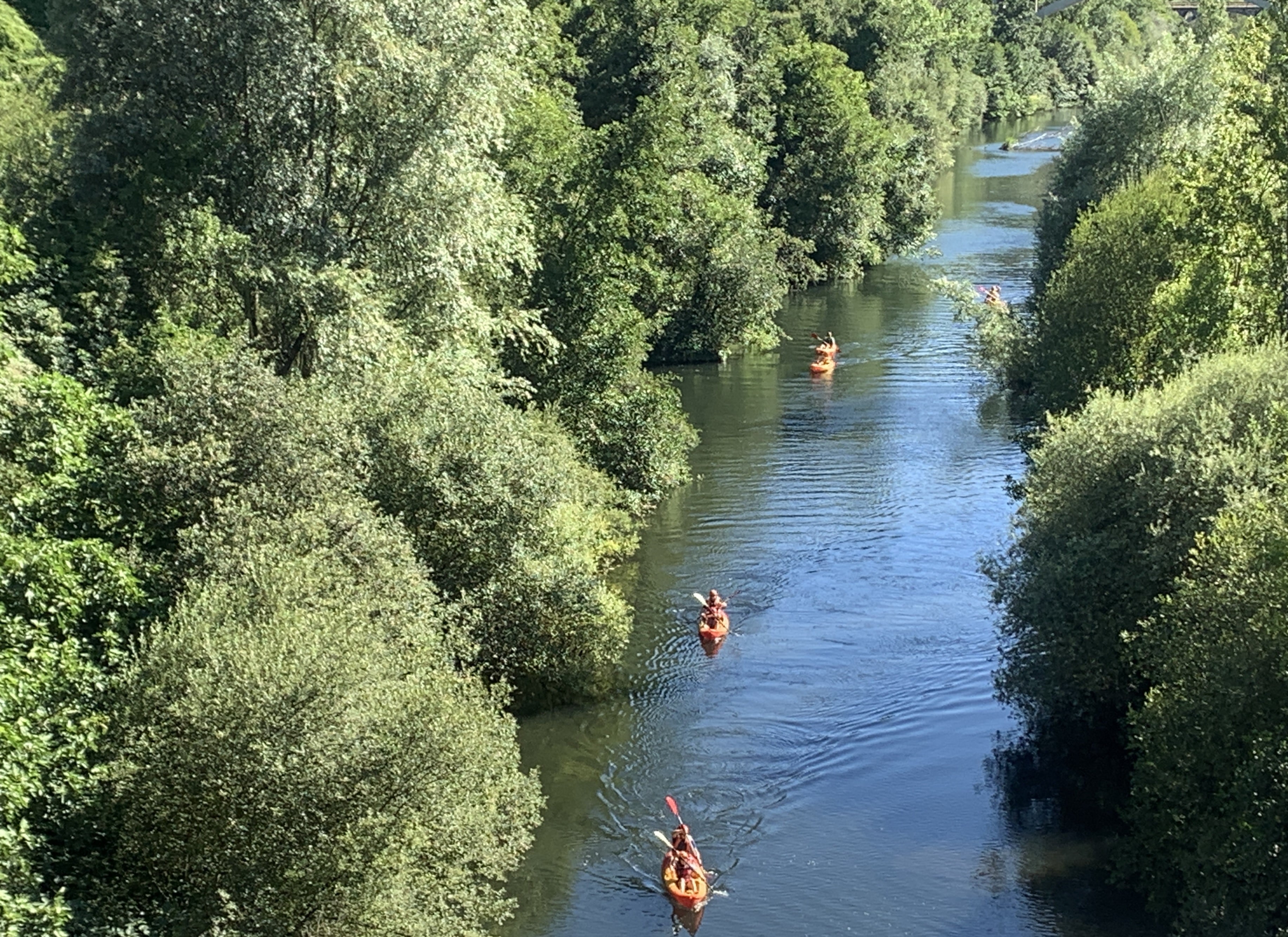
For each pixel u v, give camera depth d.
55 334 26.28
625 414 38.75
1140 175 52.41
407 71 28.38
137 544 19.75
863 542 35.31
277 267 27.25
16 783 14.00
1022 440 42.56
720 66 72.62
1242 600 18.92
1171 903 19.58
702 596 32.00
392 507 23.91
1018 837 22.00
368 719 15.82
